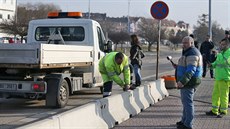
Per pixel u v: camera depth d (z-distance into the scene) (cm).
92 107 766
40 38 1392
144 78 2156
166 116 1002
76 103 1216
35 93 1062
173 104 1205
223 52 1008
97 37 1355
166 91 1425
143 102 1116
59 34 1338
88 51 1255
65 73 1171
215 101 1020
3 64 1005
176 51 9181
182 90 827
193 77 801
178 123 868
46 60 995
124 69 943
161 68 3152
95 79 1338
